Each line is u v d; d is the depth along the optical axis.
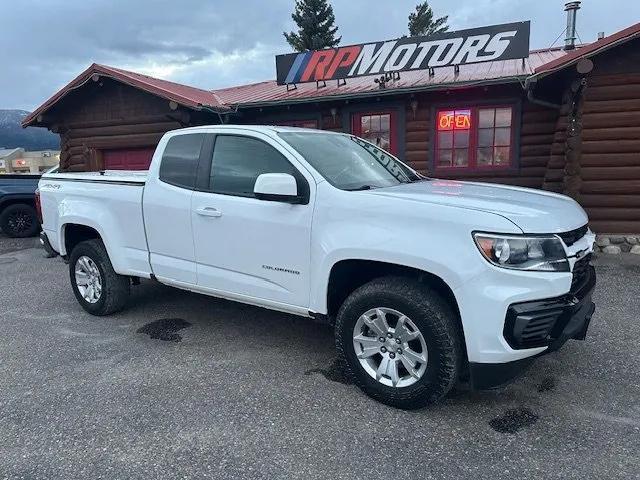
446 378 2.94
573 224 3.13
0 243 10.33
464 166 9.92
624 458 2.64
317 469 2.61
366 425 3.00
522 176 9.55
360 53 10.04
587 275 3.36
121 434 2.95
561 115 8.46
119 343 4.34
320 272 3.37
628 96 7.54
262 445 2.82
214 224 3.92
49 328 4.78
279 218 3.55
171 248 4.29
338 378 3.61
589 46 7.05
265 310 5.17
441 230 2.91
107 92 11.88
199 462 2.68
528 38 8.83
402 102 10.02
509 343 2.79
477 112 9.64
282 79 10.77
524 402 3.23
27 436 2.96
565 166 8.15
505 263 2.76
